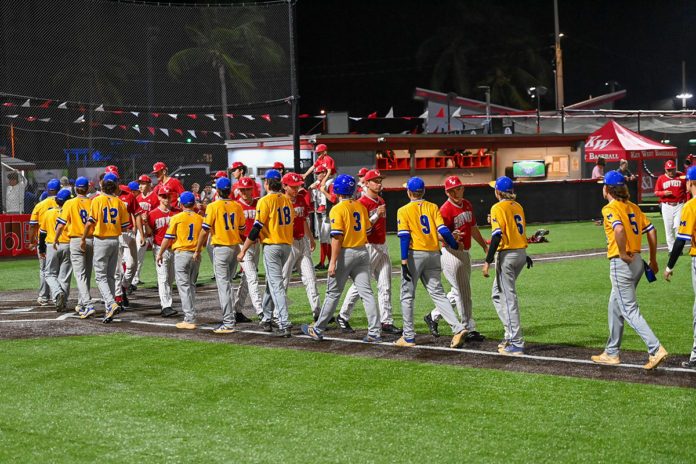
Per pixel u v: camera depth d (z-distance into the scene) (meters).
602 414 10.01
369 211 15.99
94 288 24.78
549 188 47.28
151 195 23.12
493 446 8.93
